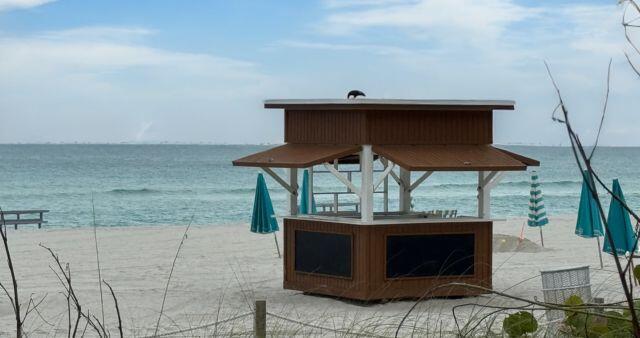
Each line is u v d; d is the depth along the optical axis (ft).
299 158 43.86
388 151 42.96
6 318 41.81
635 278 18.11
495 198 199.21
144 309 44.55
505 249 75.56
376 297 42.80
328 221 44.80
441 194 215.31
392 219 44.57
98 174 291.99
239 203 185.78
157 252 77.36
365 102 42.70
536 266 62.34
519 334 19.42
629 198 207.31
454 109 44.52
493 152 44.91
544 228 104.42
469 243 44.47
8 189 233.35
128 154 480.23
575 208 180.14
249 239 89.56
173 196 204.33
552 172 331.16
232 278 56.65
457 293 43.78
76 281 56.65
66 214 163.53
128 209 173.88
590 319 18.29
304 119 46.29
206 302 46.42
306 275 46.01
